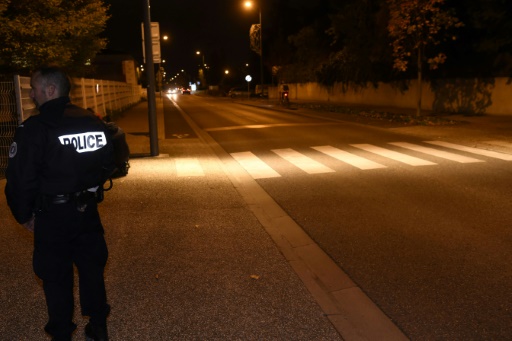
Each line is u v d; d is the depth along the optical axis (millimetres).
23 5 16156
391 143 14484
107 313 3678
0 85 10844
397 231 6289
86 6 20062
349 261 5312
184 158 12562
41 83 3236
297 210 7422
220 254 5543
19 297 4492
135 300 4375
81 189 3264
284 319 4008
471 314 4078
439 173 9867
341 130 18547
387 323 3949
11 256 5566
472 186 8641
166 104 47469
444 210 7180
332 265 5207
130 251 5656
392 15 20516
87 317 4137
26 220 3162
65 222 3225
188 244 5898
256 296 4441
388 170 10320
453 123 19203
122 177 10039
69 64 20703
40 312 4195
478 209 7180
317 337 3723
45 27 16141
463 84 24719
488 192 8180
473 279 4766
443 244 5758
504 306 4203
